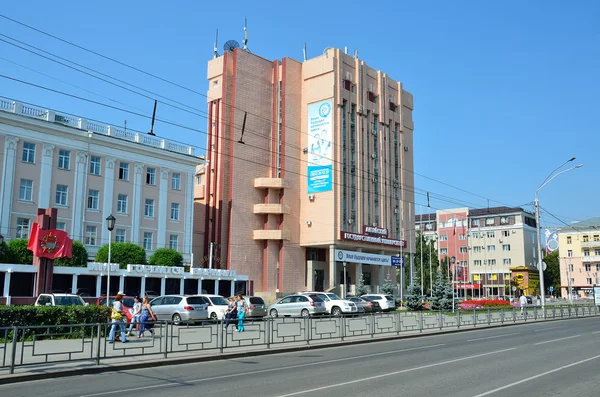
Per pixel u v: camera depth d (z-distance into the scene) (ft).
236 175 191.93
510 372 41.19
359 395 31.94
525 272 314.96
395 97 239.30
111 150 157.17
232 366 46.55
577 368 43.34
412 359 50.06
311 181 204.13
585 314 144.77
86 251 134.10
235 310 80.28
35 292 105.29
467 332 86.58
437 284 152.46
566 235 325.21
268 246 194.80
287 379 38.47
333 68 204.44
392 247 223.10
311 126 207.10
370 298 145.69
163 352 50.03
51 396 32.73
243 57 199.93
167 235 169.37
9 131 135.85
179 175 175.42
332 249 194.90
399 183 233.76
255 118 201.26
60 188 145.18
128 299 91.76
